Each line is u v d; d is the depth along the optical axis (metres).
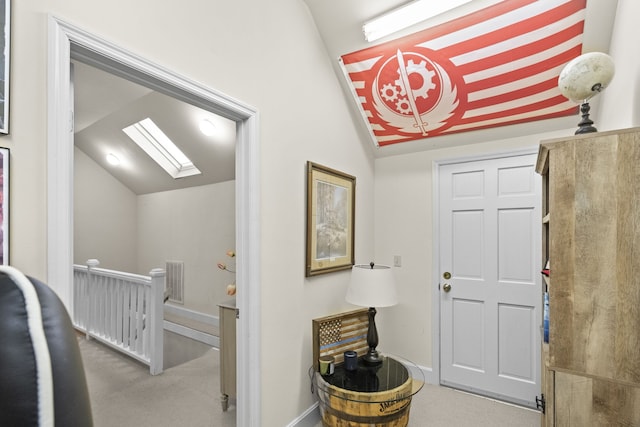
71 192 1.07
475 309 2.74
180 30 1.42
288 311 2.02
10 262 0.93
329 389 1.96
